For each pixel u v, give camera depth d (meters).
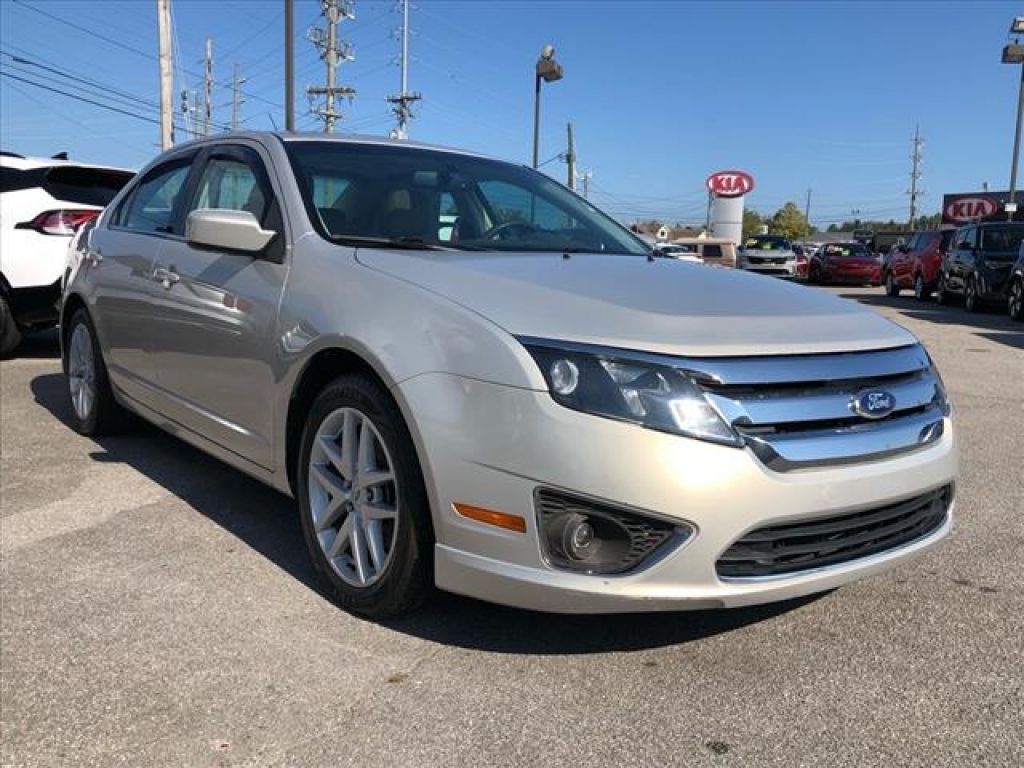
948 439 3.15
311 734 2.55
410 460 2.93
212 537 4.00
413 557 2.96
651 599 2.61
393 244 3.60
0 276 7.92
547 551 2.67
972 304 18.05
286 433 3.51
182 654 2.97
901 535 3.05
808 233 112.88
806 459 2.68
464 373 2.76
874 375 2.90
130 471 4.93
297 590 3.46
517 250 3.79
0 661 2.92
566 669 2.90
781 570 2.75
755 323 2.87
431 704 2.70
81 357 5.61
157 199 4.95
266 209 3.86
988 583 3.63
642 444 2.56
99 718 2.62
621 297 2.95
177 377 4.32
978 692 2.80
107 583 3.51
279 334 3.47
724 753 2.48
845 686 2.83
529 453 2.63
